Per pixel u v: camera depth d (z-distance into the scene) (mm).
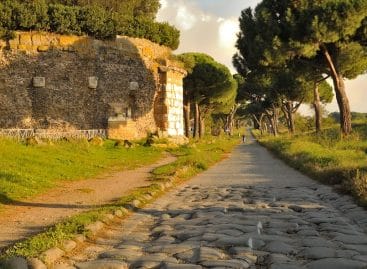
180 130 38938
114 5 46938
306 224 8820
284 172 20406
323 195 12789
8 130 28297
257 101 79500
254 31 31328
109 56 34250
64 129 31703
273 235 7836
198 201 12328
